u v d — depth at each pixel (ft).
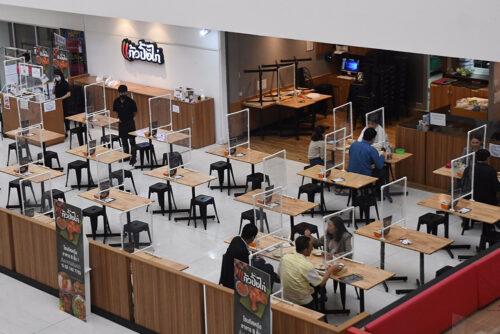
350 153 40.98
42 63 63.31
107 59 58.34
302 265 28.96
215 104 52.37
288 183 45.93
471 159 35.70
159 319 30.01
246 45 52.75
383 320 25.32
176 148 52.54
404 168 44.60
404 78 57.93
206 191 45.03
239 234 39.14
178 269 31.35
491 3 28.45
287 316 25.52
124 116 49.85
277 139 54.39
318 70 59.82
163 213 41.78
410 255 36.63
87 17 58.49
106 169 38.17
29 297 33.94
